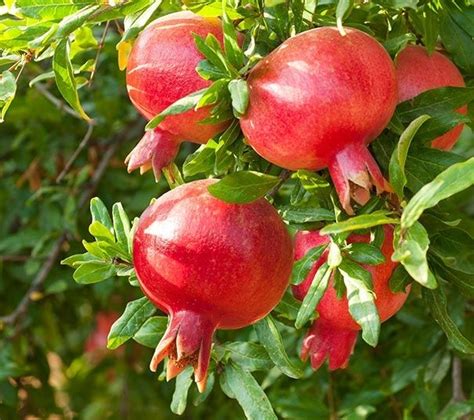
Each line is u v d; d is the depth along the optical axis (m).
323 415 1.17
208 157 0.82
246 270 0.74
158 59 0.78
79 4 0.84
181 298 0.75
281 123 0.74
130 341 1.74
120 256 0.86
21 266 1.53
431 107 0.81
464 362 1.29
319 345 0.85
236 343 0.88
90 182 1.46
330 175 0.79
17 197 1.58
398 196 0.74
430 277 0.69
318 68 0.73
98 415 1.87
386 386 1.18
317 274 0.79
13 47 0.85
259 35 0.82
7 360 1.39
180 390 0.87
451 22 0.89
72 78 0.83
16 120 1.48
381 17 0.88
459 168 0.69
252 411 0.86
